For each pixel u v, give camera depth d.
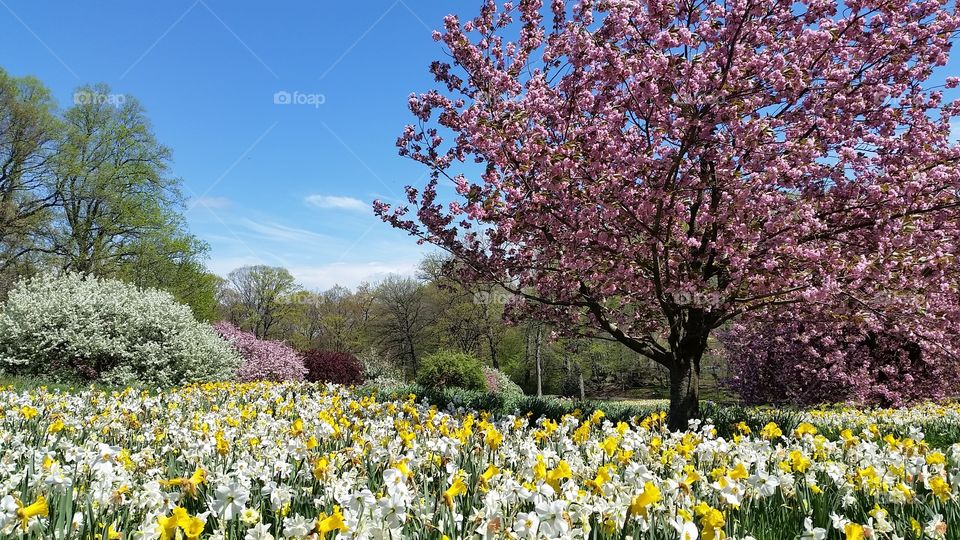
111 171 22.83
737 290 6.20
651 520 2.28
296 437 3.61
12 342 12.75
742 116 5.51
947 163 5.88
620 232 6.44
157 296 14.79
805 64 5.64
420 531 2.19
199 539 2.12
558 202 6.33
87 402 6.32
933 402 12.69
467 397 10.81
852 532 2.09
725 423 7.45
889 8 5.67
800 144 5.65
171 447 3.73
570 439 3.71
